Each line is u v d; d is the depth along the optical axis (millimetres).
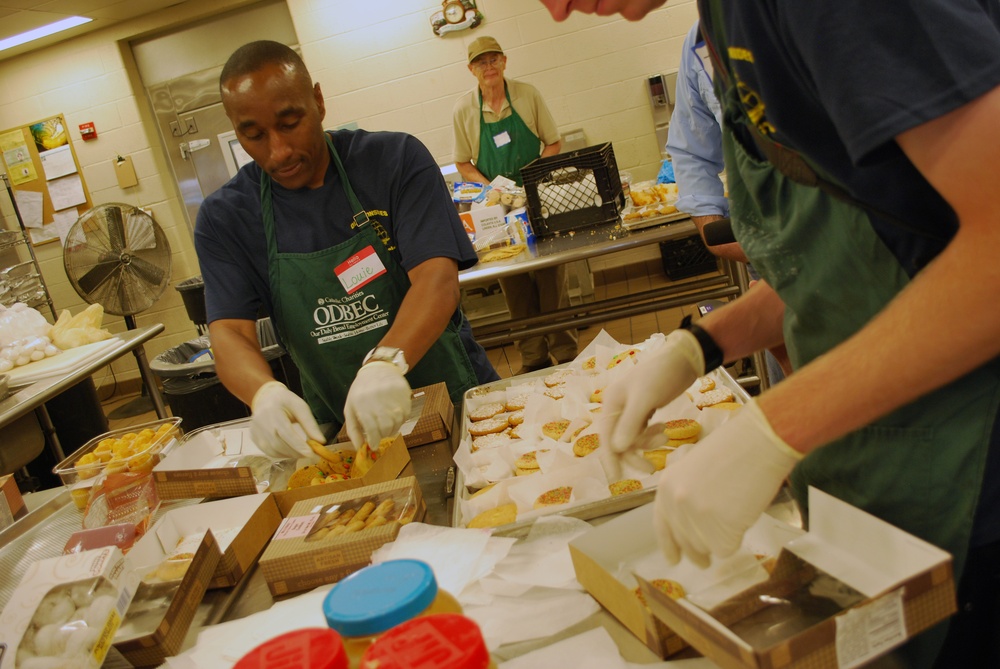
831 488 907
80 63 5688
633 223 3254
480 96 4957
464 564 969
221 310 1774
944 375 638
